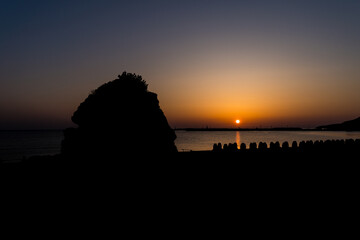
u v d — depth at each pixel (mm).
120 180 8594
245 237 6809
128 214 7395
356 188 11156
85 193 7781
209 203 8586
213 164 10695
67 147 9805
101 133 9766
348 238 7000
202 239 6570
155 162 9352
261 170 11969
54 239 5973
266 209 8562
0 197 6684
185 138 88812
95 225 6723
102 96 10492
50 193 7340
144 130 10250
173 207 8070
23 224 6297
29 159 8336
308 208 8906
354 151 16453
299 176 12289
